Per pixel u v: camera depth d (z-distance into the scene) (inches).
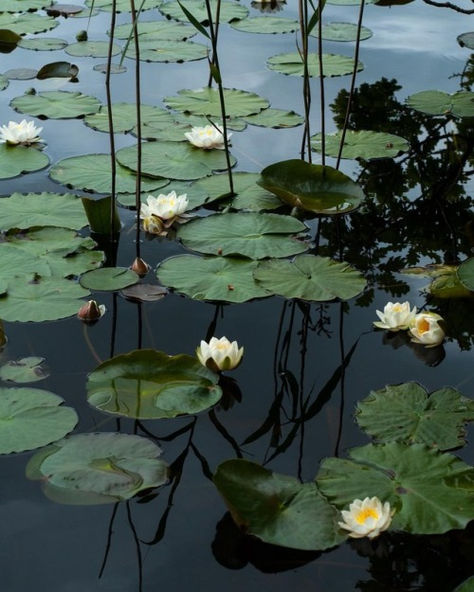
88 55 223.1
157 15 259.0
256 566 74.4
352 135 174.1
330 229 141.9
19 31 240.2
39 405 92.2
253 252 128.9
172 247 134.0
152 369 99.6
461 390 100.2
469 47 230.2
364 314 117.4
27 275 120.6
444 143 175.8
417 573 73.7
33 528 77.6
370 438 91.4
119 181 151.7
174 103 188.2
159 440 90.3
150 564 74.3
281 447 89.8
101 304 117.5
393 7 271.1
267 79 206.2
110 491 80.6
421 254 134.5
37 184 151.2
